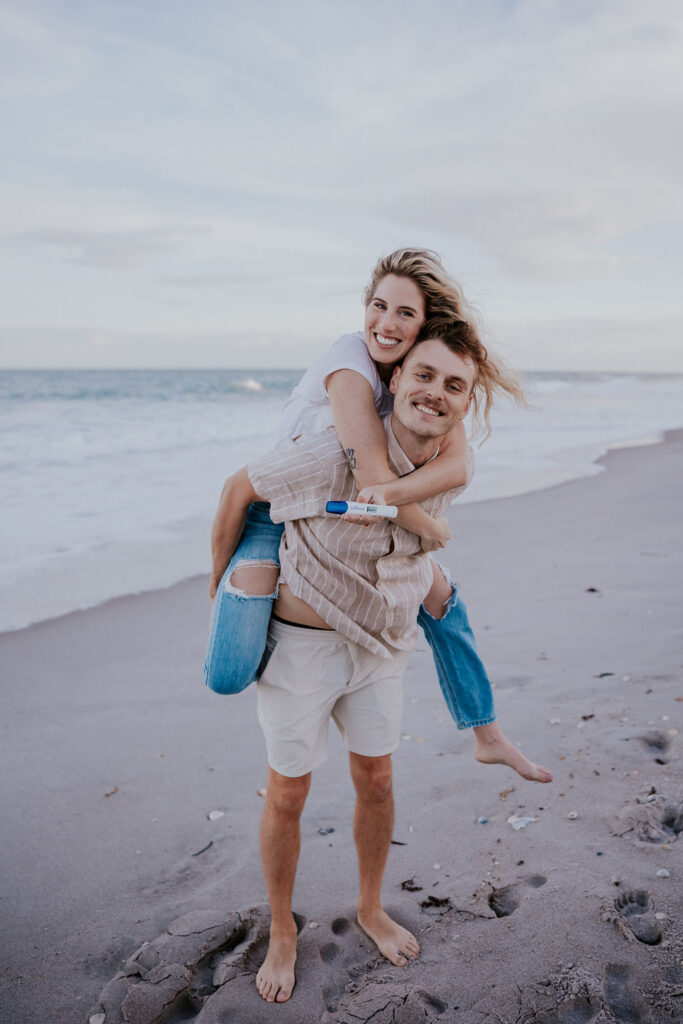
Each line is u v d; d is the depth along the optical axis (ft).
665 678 13.17
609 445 51.88
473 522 27.61
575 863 8.91
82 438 51.24
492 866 9.10
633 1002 7.07
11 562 22.24
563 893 8.41
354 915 8.61
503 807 10.18
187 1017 7.54
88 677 14.94
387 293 6.93
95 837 10.14
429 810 10.27
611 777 10.43
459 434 7.36
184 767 11.78
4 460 41.65
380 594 7.05
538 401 108.99
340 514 6.30
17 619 17.92
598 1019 6.84
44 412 76.89
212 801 10.89
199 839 10.07
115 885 9.25
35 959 8.13
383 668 7.62
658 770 10.44
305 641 7.29
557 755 11.17
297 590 7.02
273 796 7.60
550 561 21.81
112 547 24.02
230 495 7.15
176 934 8.24
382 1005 7.19
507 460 44.60
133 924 8.61
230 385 136.26
